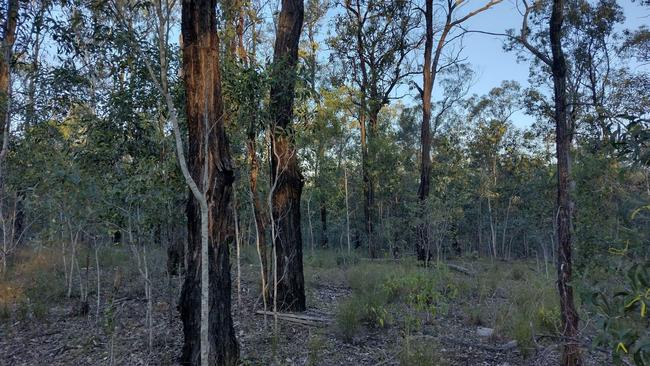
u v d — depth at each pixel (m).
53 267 9.92
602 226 4.29
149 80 6.40
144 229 6.38
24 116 7.45
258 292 9.06
